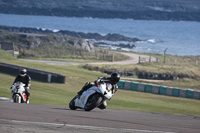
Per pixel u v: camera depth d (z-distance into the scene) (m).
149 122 28.64
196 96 147.25
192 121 36.34
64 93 124.75
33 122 20.80
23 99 51.34
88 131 19.38
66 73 194.00
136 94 145.38
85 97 34.59
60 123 21.72
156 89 154.88
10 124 19.44
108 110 45.84
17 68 158.38
